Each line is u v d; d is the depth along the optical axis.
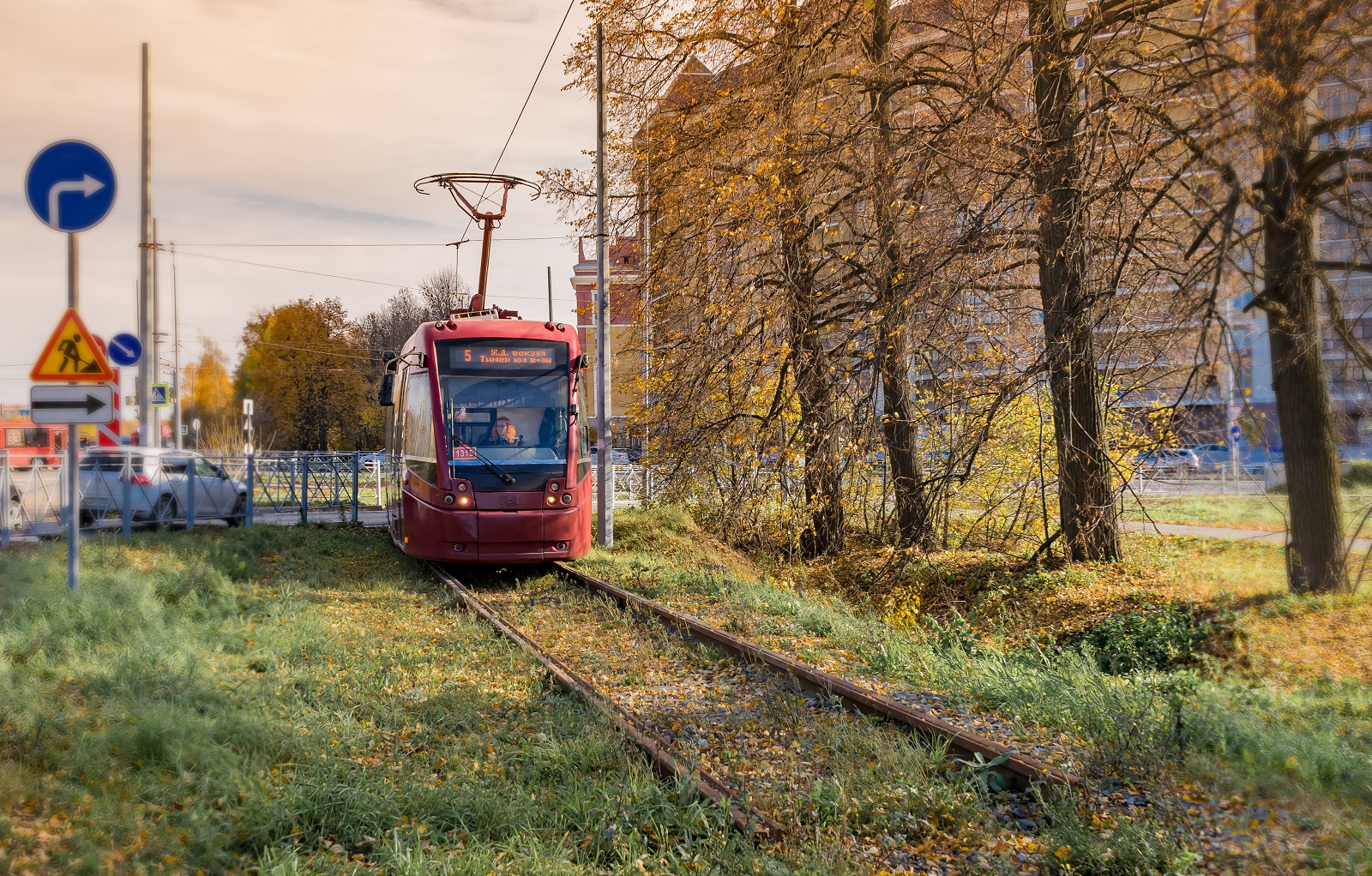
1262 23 10.82
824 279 16.02
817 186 15.32
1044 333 14.16
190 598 11.08
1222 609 12.05
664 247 17.28
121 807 4.86
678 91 17.64
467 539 14.30
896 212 13.90
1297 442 12.66
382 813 5.16
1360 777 5.83
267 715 6.69
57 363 9.95
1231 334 11.88
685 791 5.36
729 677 8.62
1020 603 14.08
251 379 64.88
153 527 17.80
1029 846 5.02
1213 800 5.52
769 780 5.90
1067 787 5.47
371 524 21.97
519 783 5.71
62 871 4.22
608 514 19.09
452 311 17.64
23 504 16.78
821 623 11.26
